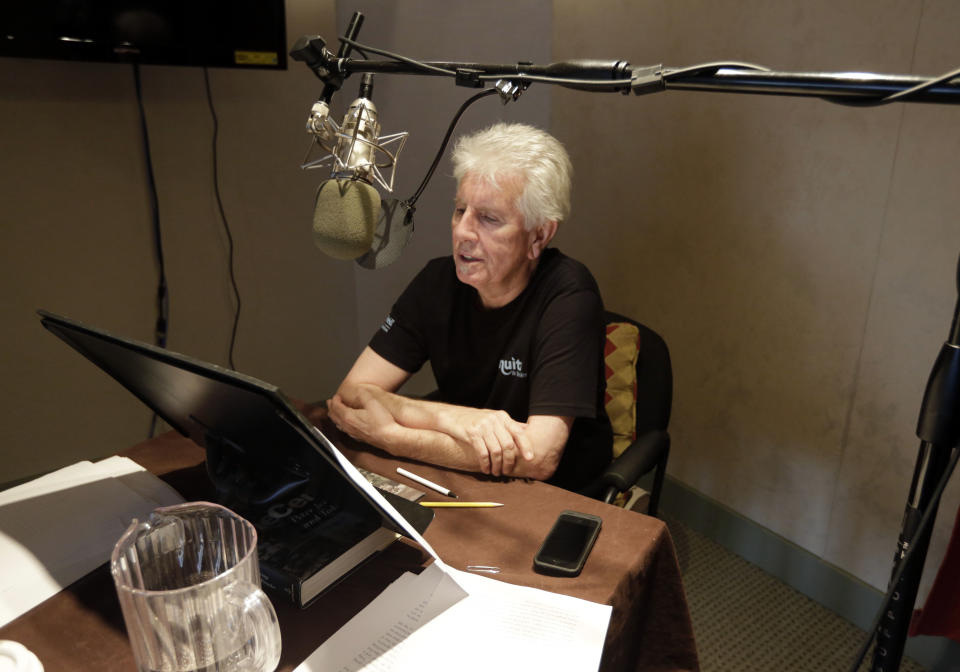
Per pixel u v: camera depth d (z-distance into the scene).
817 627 1.93
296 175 2.70
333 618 0.83
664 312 2.29
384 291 2.96
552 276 1.47
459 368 1.59
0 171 2.06
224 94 2.44
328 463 0.80
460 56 2.57
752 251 1.99
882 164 1.65
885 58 1.59
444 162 2.68
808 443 1.96
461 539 1.00
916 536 0.76
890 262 1.68
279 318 2.80
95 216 2.26
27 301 2.19
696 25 1.97
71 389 2.34
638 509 1.58
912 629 1.59
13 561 0.89
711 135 2.01
